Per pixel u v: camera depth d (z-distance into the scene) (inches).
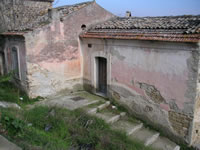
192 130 238.5
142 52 279.7
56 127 222.4
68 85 380.8
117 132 241.6
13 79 387.2
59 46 354.0
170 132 260.8
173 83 248.8
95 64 367.9
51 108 271.4
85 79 395.2
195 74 225.3
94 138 213.2
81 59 392.2
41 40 330.0
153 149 230.7
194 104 231.3
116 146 205.0
